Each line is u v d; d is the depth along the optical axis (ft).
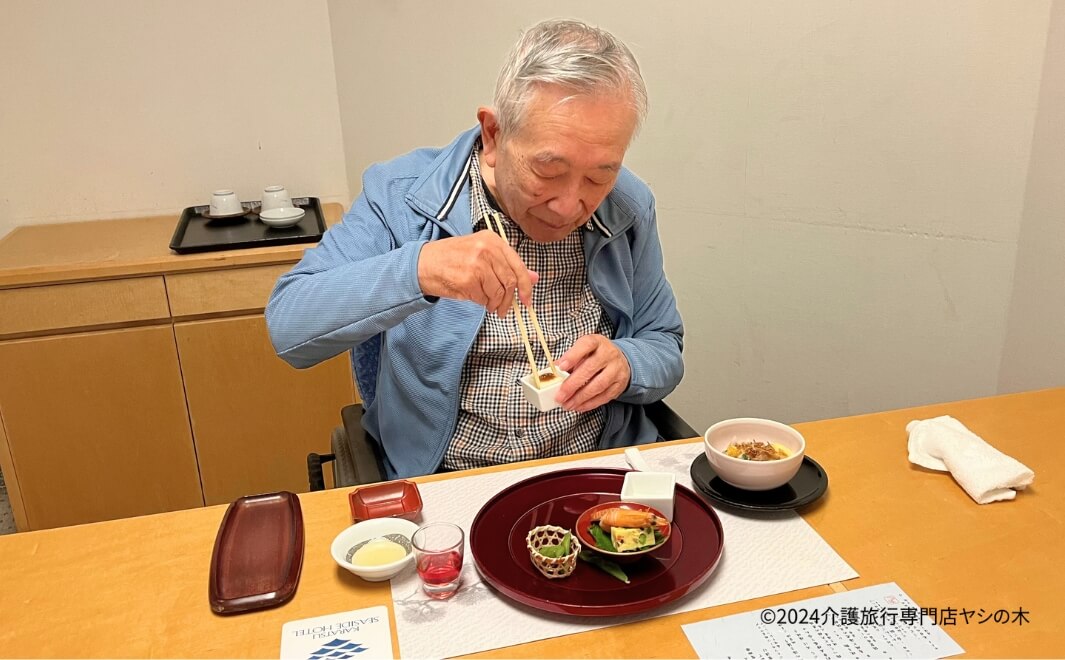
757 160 6.55
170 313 7.00
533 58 3.56
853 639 2.66
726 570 3.02
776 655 2.60
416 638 2.70
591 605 2.75
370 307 3.73
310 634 2.73
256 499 3.50
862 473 3.67
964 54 5.47
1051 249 5.25
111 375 7.01
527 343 3.72
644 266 4.86
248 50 8.21
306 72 8.42
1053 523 3.27
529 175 3.61
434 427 4.39
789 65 6.19
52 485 7.18
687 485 3.63
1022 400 4.35
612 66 3.51
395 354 4.39
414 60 7.85
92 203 8.27
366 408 4.98
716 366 7.39
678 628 2.73
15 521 7.25
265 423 7.50
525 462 3.85
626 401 4.53
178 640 2.71
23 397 6.88
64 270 6.63
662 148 7.01
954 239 5.81
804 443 3.55
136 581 3.02
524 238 4.39
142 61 7.99
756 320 6.99
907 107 5.79
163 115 8.19
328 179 8.82
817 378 6.79
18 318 6.69
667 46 6.71
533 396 3.75
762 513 3.36
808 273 6.58
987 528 3.25
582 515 3.19
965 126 5.57
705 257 7.11
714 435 3.68
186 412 7.29
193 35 8.04
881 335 6.34
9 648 2.67
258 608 2.86
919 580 2.95
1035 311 5.42
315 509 3.48
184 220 7.88
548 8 7.07
